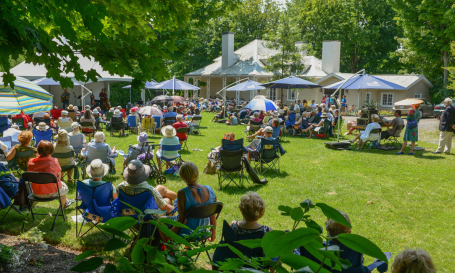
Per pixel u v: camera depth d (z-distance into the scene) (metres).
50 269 3.90
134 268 1.16
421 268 2.27
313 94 34.12
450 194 7.66
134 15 2.94
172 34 3.24
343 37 41.59
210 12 16.00
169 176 8.71
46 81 18.34
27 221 5.51
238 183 8.40
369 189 8.02
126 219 1.19
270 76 34.91
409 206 6.92
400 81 31.58
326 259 1.04
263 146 9.12
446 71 29.55
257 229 3.22
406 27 30.12
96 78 2.86
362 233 5.66
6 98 5.75
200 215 3.94
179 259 1.34
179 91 41.53
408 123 11.87
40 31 2.55
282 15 27.62
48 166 5.52
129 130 16.77
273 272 1.12
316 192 7.78
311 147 13.13
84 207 5.06
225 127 19.05
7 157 6.80
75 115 15.25
